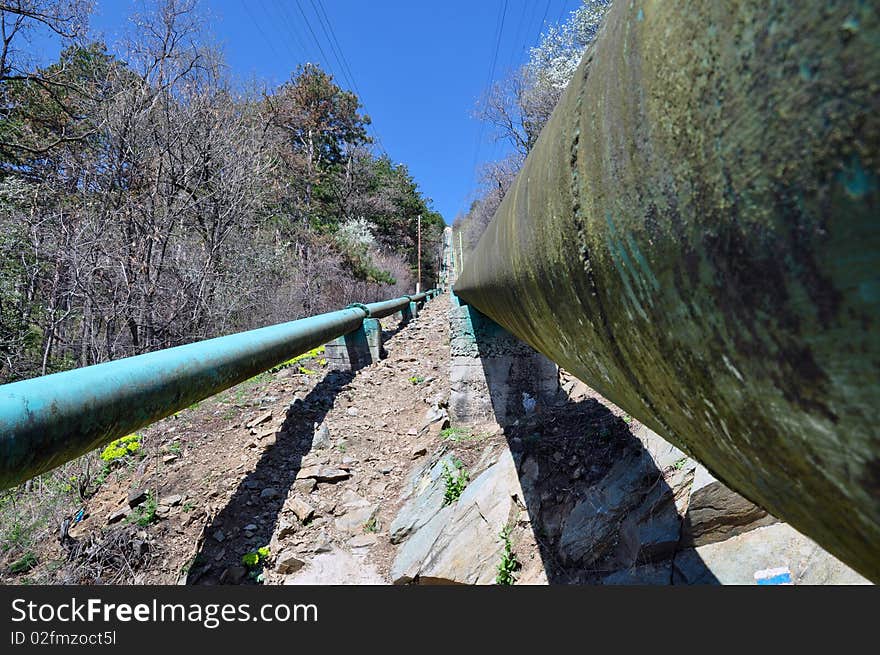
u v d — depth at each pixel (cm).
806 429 28
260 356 392
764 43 23
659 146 36
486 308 263
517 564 311
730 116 27
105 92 896
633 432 346
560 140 62
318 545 379
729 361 34
